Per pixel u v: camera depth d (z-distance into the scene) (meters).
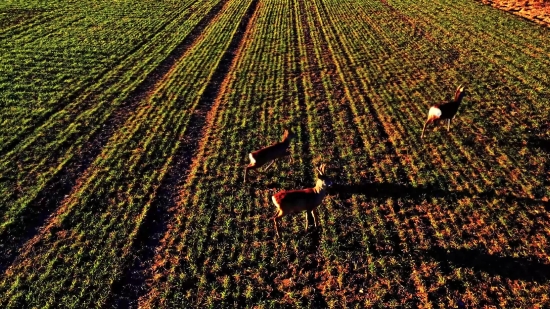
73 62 28.08
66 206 14.43
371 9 41.38
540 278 10.81
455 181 14.91
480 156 16.34
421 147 17.22
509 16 35.44
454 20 35.34
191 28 36.94
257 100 22.66
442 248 11.97
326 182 11.95
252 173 16.08
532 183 14.60
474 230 12.57
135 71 27.08
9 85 24.05
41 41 31.66
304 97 22.83
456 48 28.64
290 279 11.27
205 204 14.31
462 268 11.27
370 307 10.33
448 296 10.50
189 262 11.92
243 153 17.48
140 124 20.28
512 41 29.25
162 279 11.46
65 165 16.91
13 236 13.02
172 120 20.70
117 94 23.75
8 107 21.56
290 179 15.62
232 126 19.89
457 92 17.03
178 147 18.17
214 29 36.84
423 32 32.78
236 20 39.69
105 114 21.30
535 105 19.98
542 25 32.72
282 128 19.42
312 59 28.77
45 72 26.17
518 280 10.81
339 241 12.47
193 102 22.72
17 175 16.12
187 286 11.22
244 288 11.07
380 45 30.58
